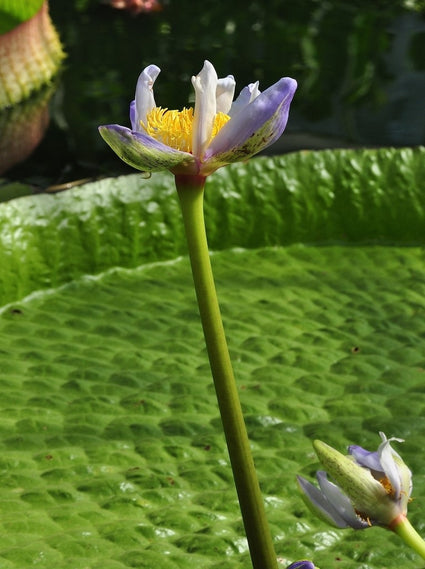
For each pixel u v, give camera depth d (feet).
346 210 8.54
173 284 7.91
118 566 4.86
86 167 11.02
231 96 3.97
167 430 5.80
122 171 10.89
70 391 6.22
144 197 8.06
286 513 5.16
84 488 5.29
